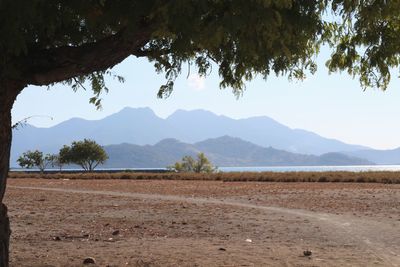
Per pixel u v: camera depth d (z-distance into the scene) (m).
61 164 105.44
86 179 56.78
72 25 6.27
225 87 6.90
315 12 5.34
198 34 4.53
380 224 15.41
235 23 4.35
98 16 5.01
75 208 20.47
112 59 5.94
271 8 4.51
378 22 5.87
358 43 6.23
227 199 25.42
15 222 15.75
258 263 9.27
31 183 44.69
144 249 10.85
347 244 11.79
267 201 23.98
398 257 10.05
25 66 5.85
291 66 6.91
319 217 17.36
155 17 5.05
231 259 9.65
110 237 12.83
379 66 6.11
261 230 14.29
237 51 6.09
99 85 8.02
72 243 11.73
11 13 4.30
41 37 5.87
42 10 4.68
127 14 4.82
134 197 26.88
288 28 4.98
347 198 24.94
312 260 9.62
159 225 15.32
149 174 61.56
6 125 6.10
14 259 9.42
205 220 16.58
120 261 9.34
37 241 11.98
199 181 48.41
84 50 5.86
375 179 42.75
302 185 37.94
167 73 6.99
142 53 6.93
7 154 6.18
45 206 21.33
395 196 25.64
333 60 6.82
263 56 5.60
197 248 11.05
